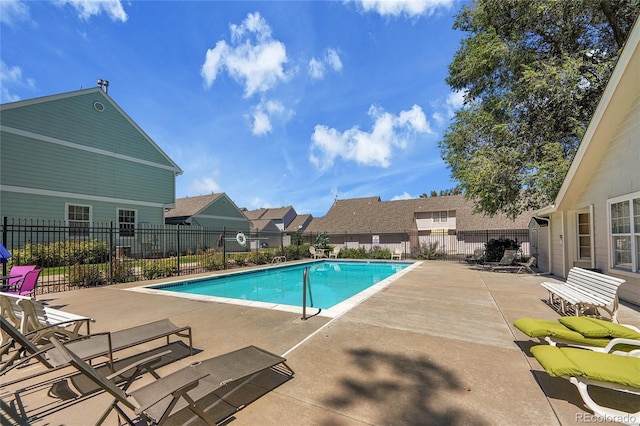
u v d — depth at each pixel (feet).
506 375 10.41
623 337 10.72
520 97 41.65
